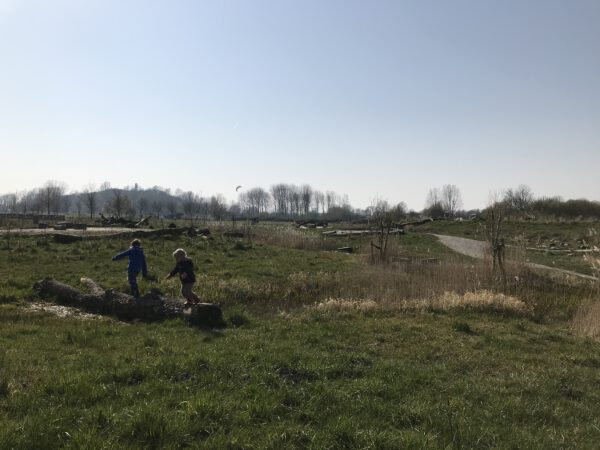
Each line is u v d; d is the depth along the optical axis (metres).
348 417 5.65
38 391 6.01
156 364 7.11
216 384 6.48
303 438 5.12
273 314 12.80
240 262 21.27
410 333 10.95
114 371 6.86
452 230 53.53
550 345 10.49
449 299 14.22
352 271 20.52
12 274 16.19
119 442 4.75
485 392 7.13
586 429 6.01
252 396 6.12
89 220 62.78
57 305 12.73
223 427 5.22
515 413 6.37
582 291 17.45
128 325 11.05
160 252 22.34
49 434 4.84
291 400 6.09
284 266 21.00
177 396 5.97
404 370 7.84
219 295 14.63
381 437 5.08
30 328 9.98
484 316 13.01
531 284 18.44
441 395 6.80
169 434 4.91
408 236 45.59
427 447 4.93
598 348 10.38
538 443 5.44
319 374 7.22
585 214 61.53
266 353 8.12
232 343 9.16
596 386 7.87
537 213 62.66
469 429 5.56
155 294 12.41
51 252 21.03
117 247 22.97
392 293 15.30
